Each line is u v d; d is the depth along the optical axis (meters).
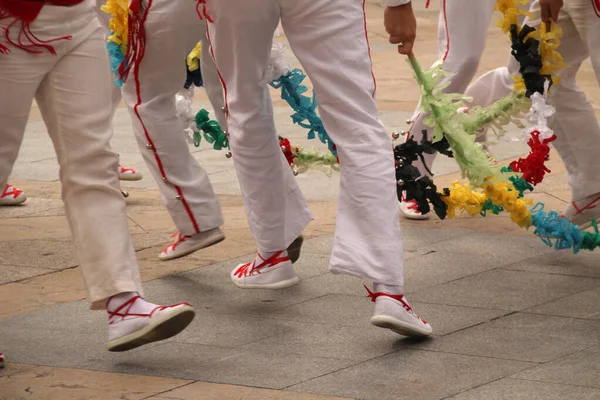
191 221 5.97
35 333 4.96
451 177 8.22
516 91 5.61
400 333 4.70
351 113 4.58
